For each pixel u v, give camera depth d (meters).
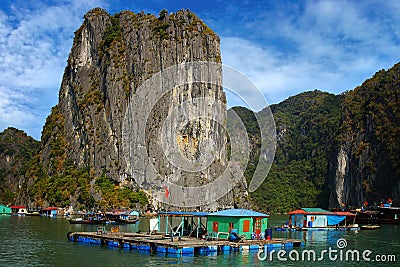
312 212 73.94
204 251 38.88
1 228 68.19
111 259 36.09
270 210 175.75
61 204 129.62
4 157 196.50
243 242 41.38
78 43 162.12
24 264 34.69
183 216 46.34
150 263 34.47
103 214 91.75
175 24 157.88
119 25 160.62
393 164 142.25
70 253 39.03
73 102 157.38
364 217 98.69
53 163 148.00
